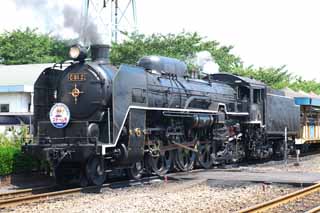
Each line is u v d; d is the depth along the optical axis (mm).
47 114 14625
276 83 48000
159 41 37781
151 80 15648
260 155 22719
